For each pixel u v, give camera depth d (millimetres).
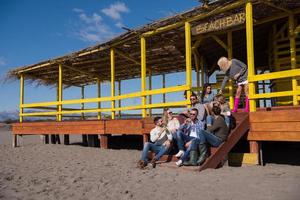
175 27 10812
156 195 5582
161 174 7402
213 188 5891
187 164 7992
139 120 11742
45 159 10953
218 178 6707
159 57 15422
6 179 7477
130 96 12086
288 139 7746
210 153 8055
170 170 7848
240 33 12344
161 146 8688
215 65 16344
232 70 8922
